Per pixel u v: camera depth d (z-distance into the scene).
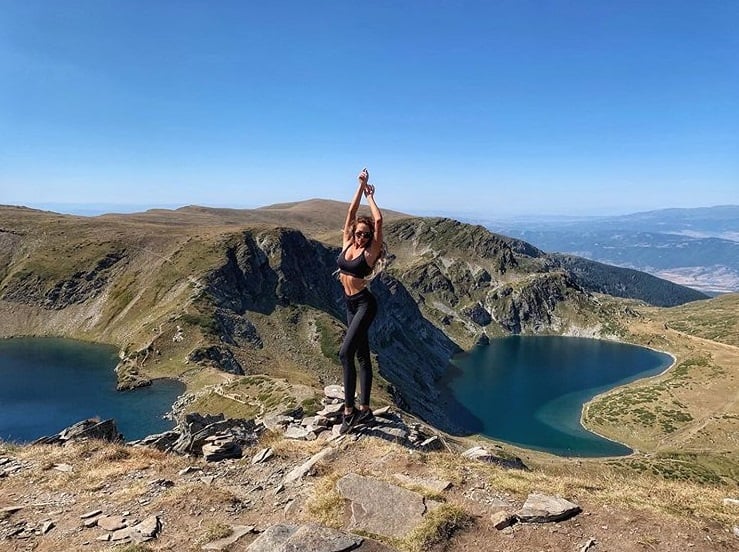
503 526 10.38
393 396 140.38
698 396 179.25
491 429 162.75
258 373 143.12
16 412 115.75
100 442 19.70
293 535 9.57
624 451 143.75
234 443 17.22
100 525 12.35
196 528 11.75
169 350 149.62
